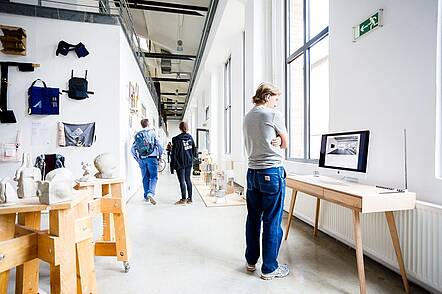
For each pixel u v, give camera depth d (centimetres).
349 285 187
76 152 392
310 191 229
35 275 155
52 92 379
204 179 724
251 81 468
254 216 204
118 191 226
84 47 396
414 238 176
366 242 220
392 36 206
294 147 419
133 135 532
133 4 718
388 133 210
